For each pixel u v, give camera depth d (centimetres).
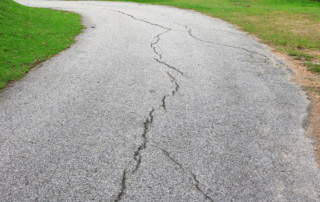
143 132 335
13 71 523
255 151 303
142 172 269
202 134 333
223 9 1602
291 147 310
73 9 1467
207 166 278
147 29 963
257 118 373
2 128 336
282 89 473
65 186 249
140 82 490
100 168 273
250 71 565
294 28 1045
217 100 427
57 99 418
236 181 259
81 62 596
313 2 1878
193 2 1973
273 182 259
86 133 330
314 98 436
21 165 274
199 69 567
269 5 1875
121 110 387
